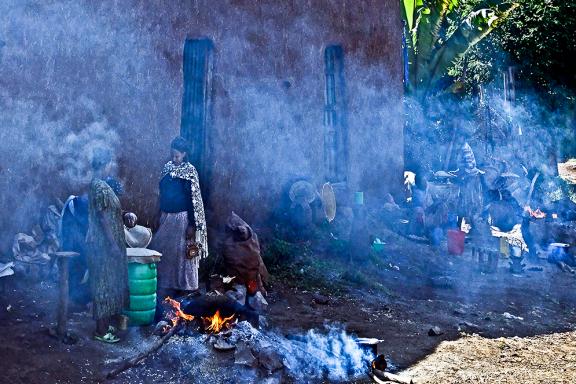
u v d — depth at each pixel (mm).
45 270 7945
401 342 7777
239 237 8391
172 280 7703
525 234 13375
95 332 6684
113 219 6598
